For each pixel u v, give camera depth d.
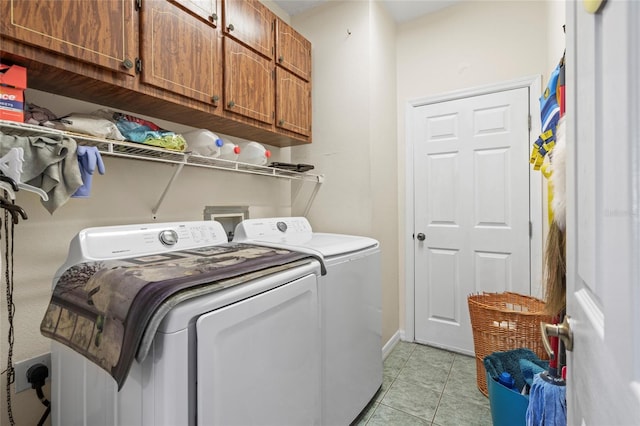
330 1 2.24
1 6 0.86
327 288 1.32
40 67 0.97
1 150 0.84
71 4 0.98
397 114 2.57
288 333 1.03
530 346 1.62
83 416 0.88
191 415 0.72
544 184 2.05
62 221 1.23
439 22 2.41
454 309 2.37
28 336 1.14
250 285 0.89
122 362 0.68
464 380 1.96
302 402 1.10
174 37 1.29
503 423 1.31
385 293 2.30
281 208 2.36
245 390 0.85
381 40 2.28
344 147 2.20
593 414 0.46
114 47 1.09
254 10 1.70
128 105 1.35
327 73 2.26
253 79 1.69
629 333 0.33
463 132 2.33
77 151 0.99
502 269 2.20
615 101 0.37
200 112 1.46
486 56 2.24
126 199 1.44
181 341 0.70
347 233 2.18
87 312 0.83
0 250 0.96
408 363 2.18
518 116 2.14
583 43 0.52
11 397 1.11
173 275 0.84
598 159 0.44
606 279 0.40
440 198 2.42
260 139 2.11
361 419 1.60
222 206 1.91
